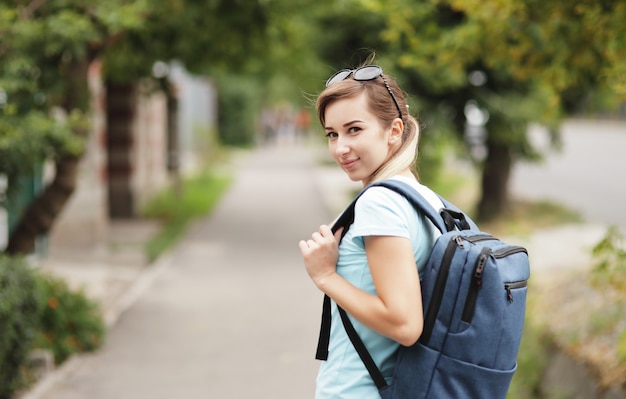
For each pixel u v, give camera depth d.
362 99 2.19
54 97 7.80
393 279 2.03
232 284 10.01
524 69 6.48
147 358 6.66
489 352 2.03
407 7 7.39
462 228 2.27
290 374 6.21
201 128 31.84
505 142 14.37
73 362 6.48
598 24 5.16
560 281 7.79
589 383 5.15
